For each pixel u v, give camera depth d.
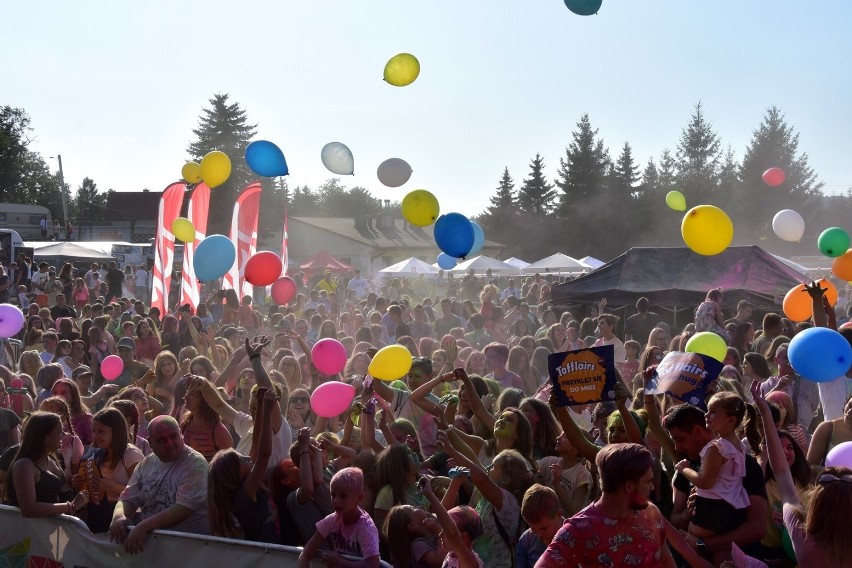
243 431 6.54
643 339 14.72
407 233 73.81
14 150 90.75
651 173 74.81
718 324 11.90
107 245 38.69
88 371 9.67
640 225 71.38
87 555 5.58
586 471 5.55
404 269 37.28
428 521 4.70
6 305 10.06
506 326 16.56
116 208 82.25
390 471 5.42
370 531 4.77
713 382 5.14
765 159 65.62
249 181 55.78
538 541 4.83
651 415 5.25
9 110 91.44
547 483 5.63
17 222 79.94
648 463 3.70
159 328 15.70
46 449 5.87
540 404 6.22
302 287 30.33
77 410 7.42
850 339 7.77
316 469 5.42
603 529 3.71
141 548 5.32
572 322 13.87
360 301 23.42
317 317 15.35
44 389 9.15
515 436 5.68
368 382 7.02
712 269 17.70
